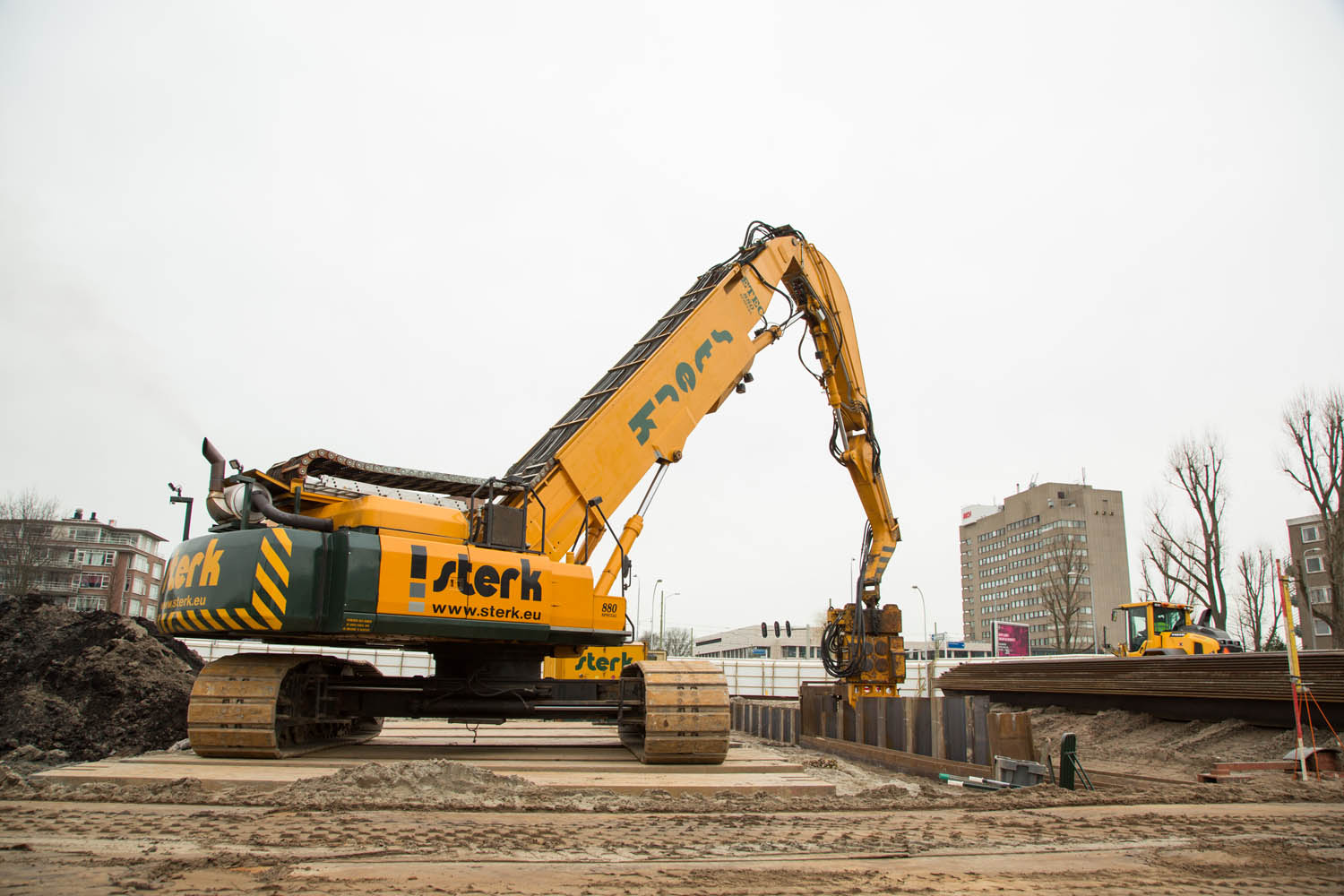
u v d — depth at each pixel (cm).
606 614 1105
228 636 1027
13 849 571
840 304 1647
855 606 1634
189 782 822
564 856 584
